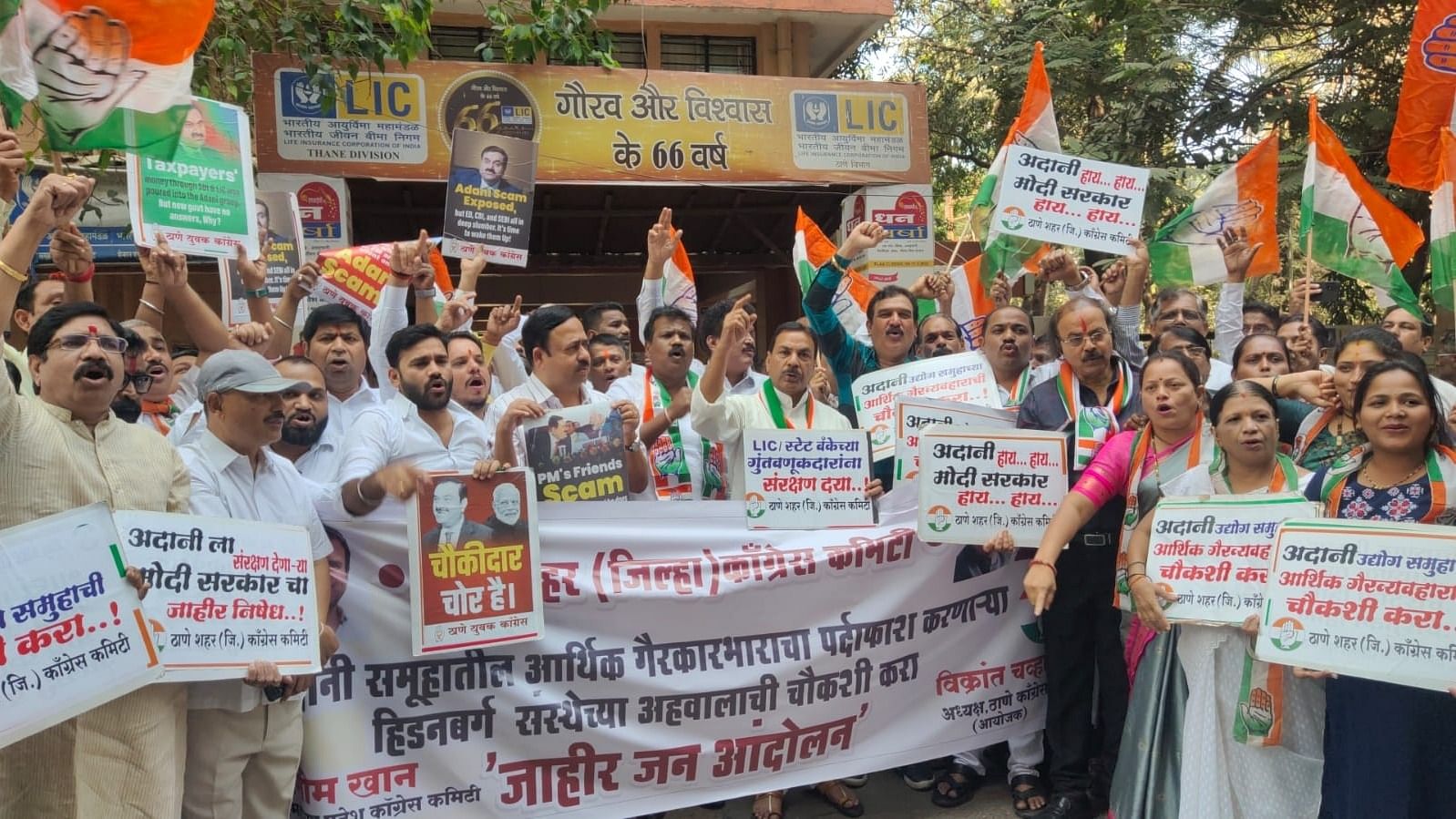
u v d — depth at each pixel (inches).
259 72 335.9
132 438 118.6
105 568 106.3
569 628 150.9
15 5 134.3
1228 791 135.9
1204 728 136.3
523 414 149.8
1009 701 173.3
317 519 134.7
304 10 315.3
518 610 144.6
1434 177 236.7
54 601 103.3
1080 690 165.3
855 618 165.0
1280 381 165.5
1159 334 198.1
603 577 153.2
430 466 153.9
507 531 144.5
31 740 110.2
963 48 563.2
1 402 106.5
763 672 159.5
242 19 297.4
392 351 156.2
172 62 146.0
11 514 108.0
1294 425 175.8
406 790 142.1
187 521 116.5
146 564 113.0
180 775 118.7
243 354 126.6
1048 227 225.9
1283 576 129.0
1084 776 165.5
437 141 353.4
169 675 112.5
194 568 116.5
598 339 191.6
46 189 110.5
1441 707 125.6
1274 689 132.7
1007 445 160.7
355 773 139.6
